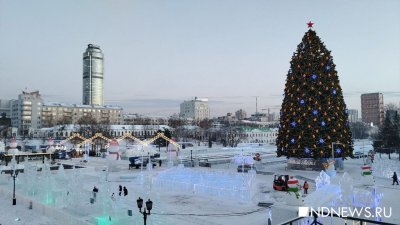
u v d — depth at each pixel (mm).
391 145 94312
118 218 24625
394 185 40375
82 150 98250
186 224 25922
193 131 185750
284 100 56781
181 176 42312
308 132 53406
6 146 100375
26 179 37562
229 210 30547
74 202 30578
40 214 29594
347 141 54812
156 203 23859
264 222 26359
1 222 27031
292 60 56781
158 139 112188
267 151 98812
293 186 20250
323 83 53500
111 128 172625
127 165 69125
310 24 56188
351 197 22125
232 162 71688
